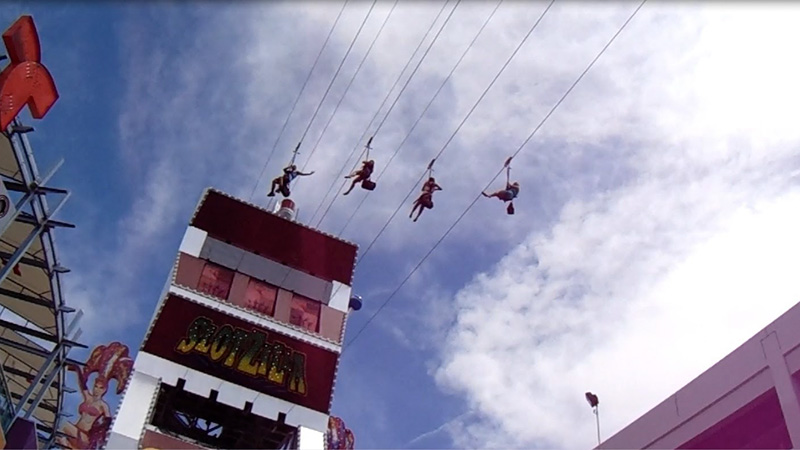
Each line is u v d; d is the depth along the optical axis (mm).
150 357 28656
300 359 31156
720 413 28094
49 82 21891
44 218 29828
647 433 31375
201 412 30703
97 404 33125
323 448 29188
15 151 26391
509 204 20422
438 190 20938
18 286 35656
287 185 24078
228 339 30266
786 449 26656
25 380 38812
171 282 30703
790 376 25578
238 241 33406
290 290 33219
